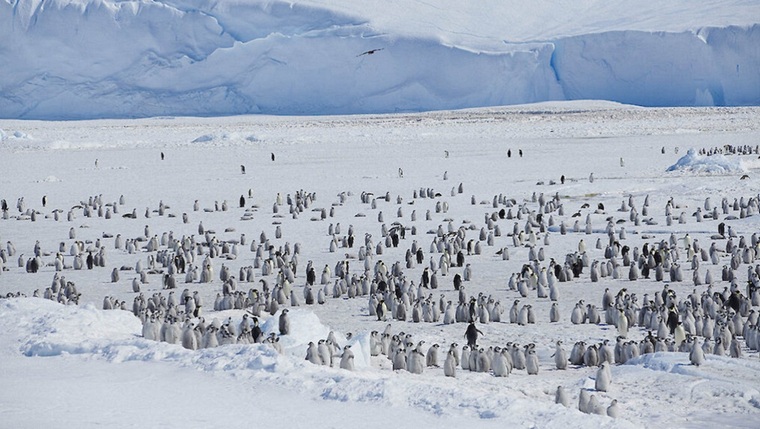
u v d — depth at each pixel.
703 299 76.44
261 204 166.38
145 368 50.22
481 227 132.75
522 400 42.81
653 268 97.19
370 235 117.38
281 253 108.31
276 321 64.50
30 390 45.06
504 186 180.62
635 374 56.91
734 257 96.50
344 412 41.19
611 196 162.25
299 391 44.75
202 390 45.00
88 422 38.84
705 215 134.38
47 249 123.31
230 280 89.88
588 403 46.41
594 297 85.88
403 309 78.81
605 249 110.75
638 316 75.50
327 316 80.81
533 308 81.69
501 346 67.31
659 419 46.25
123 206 165.62
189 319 63.69
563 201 158.88
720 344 62.41
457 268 104.12
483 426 38.91
